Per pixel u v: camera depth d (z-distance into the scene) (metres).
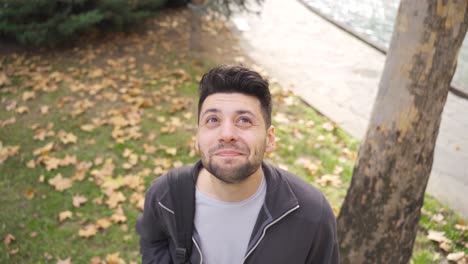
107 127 4.89
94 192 4.00
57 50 6.65
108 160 4.35
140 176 4.17
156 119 5.02
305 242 1.50
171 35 7.34
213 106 1.39
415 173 2.60
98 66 6.20
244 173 1.37
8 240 3.50
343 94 5.92
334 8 9.27
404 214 2.70
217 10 6.04
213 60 6.57
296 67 6.63
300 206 1.50
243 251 1.49
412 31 2.37
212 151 1.37
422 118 2.48
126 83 5.79
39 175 4.20
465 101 6.04
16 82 5.80
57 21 6.22
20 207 3.85
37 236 3.58
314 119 5.23
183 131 4.86
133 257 3.42
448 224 3.71
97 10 6.36
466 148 5.00
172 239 1.61
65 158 4.36
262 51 7.11
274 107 5.39
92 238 3.57
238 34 7.67
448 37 2.33
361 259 2.86
